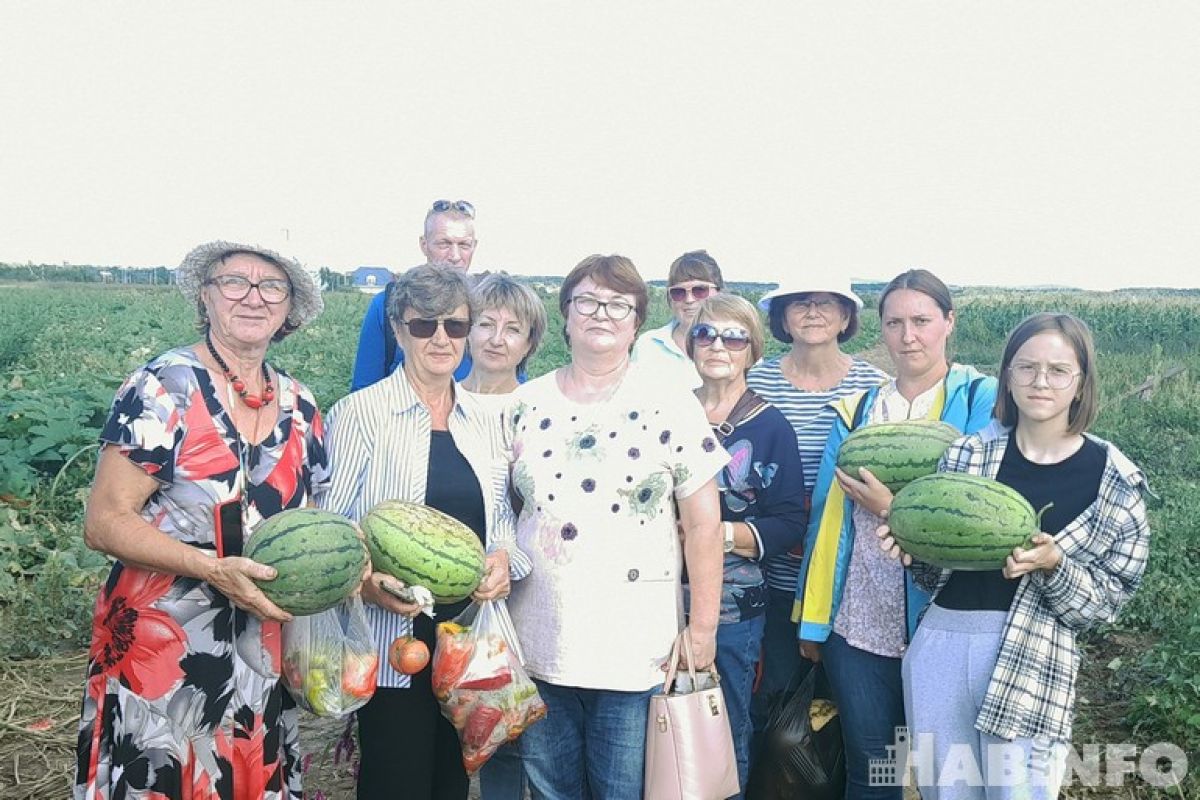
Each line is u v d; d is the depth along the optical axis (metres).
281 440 3.66
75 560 7.89
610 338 3.94
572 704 4.07
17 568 7.67
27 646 6.79
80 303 35.91
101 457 3.41
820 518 4.49
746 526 4.43
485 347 5.17
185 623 3.39
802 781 4.55
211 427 3.44
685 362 5.66
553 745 4.08
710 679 4.02
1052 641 3.65
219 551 3.42
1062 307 35.66
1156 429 15.12
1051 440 3.75
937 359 4.50
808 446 5.14
